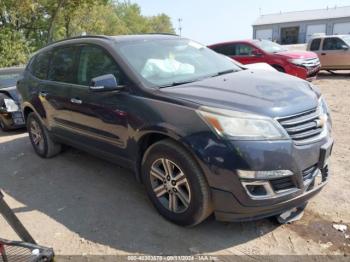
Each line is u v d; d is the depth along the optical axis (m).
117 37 4.26
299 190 2.98
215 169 2.87
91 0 27.41
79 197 4.12
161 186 3.42
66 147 5.68
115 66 3.83
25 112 5.70
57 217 3.72
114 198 4.02
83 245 3.21
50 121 5.00
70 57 4.62
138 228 3.39
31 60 5.74
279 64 11.05
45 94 4.91
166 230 3.33
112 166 4.96
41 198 4.20
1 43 21.81
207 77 3.89
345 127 6.24
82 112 4.20
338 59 13.74
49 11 26.47
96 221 3.58
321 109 3.30
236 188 2.85
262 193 2.87
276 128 2.87
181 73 3.91
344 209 3.49
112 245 3.18
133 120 3.46
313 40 14.41
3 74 8.60
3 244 2.36
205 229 3.31
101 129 3.98
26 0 23.27
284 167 2.86
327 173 3.35
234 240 3.13
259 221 3.38
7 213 2.38
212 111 2.96
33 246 2.31
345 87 11.19
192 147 2.95
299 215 3.38
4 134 7.47
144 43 4.19
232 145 2.82
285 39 58.50
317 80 13.27
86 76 4.25
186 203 3.19
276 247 3.01
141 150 3.58
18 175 4.98
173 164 3.21
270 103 3.02
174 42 4.47
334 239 3.06
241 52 11.94
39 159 5.53
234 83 3.53
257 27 60.19
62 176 4.77
